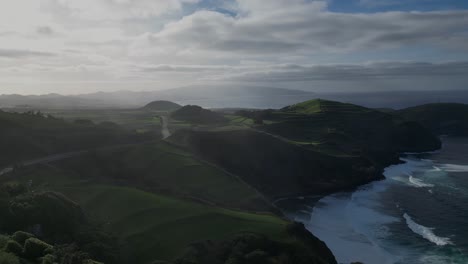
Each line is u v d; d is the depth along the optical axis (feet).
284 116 574.56
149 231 162.81
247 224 176.65
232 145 368.89
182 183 261.65
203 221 174.81
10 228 138.51
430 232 227.81
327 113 598.34
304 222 249.75
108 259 136.36
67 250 117.70
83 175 253.44
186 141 360.07
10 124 302.86
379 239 217.77
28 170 237.25
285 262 150.10
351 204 296.71
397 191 334.03
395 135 570.87
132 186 228.02
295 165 367.45
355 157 411.95
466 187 342.03
